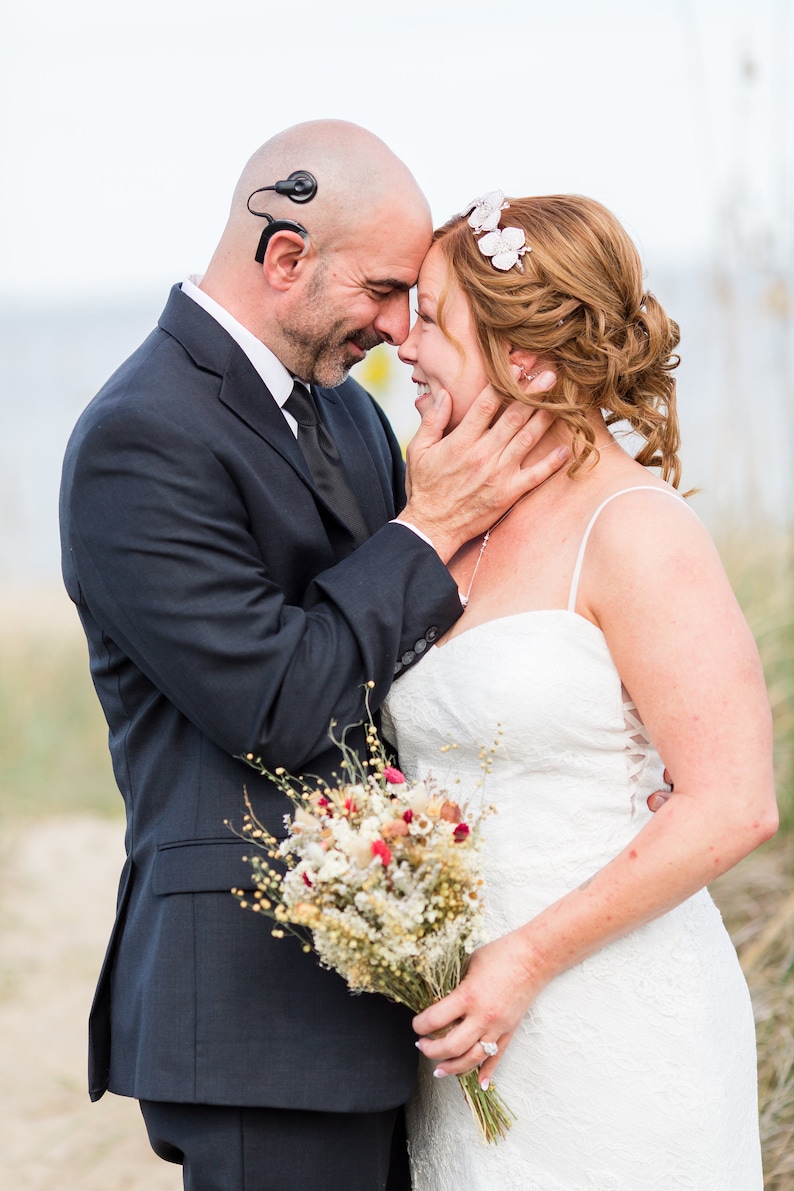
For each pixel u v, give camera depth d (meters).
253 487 2.04
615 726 1.90
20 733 6.69
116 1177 3.32
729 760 1.76
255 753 1.94
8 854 5.55
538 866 1.92
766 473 4.60
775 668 4.09
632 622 1.82
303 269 2.10
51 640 7.63
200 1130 1.98
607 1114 1.88
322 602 2.03
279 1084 1.93
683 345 5.03
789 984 3.26
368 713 1.98
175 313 2.14
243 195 2.16
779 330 4.37
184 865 2.00
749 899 3.76
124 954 2.11
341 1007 1.98
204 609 1.92
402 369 5.48
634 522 1.86
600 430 2.08
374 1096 1.95
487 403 2.02
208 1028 1.95
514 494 2.02
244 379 2.09
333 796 1.77
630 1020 1.88
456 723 1.97
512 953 1.83
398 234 2.09
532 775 1.93
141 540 1.93
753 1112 2.02
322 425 2.29
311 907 1.68
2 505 9.78
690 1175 1.87
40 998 4.27
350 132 2.14
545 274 1.99
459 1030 1.81
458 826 1.73
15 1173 3.33
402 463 2.69
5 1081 3.78
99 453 1.97
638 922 1.80
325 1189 1.99
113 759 2.21
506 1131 1.94
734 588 4.36
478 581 2.09
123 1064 2.07
